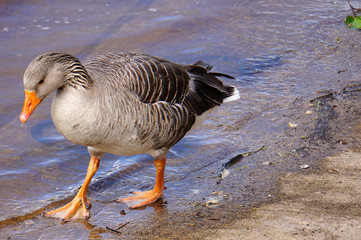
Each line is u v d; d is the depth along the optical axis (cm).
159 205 1009
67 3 2083
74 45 1762
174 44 1814
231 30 1933
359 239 802
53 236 916
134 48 1769
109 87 927
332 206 921
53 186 1100
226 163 1138
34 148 1239
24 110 891
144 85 975
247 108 1405
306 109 1373
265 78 1584
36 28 1864
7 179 1111
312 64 1666
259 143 1224
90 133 912
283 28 1948
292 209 923
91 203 1034
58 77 895
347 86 1498
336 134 1234
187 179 1106
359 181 1019
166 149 1055
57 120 912
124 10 2059
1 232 927
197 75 1092
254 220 896
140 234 902
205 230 885
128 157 1220
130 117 945
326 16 2055
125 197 1053
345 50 1761
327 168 1082
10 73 1582
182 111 1038
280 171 1089
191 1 2181
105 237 905
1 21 1889
